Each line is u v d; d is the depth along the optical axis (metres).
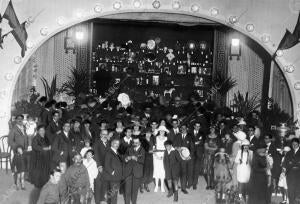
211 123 17.75
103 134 13.17
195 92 20.73
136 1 18.33
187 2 18.41
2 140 16.03
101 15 18.34
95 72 21.19
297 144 13.22
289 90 18.75
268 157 13.72
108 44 21.59
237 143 13.79
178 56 21.89
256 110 18.69
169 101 20.28
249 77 19.92
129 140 13.75
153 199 13.80
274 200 14.06
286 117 18.55
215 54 20.34
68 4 18.20
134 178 12.88
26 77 19.34
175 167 13.81
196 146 14.88
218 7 18.45
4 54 17.97
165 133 14.52
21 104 18.27
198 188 14.97
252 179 12.83
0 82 17.97
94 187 12.73
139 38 21.89
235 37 20.03
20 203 12.87
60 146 13.95
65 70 19.86
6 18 17.89
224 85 19.89
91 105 17.95
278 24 18.45
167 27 21.78
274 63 19.17
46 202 10.65
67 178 11.50
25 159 14.65
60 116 16.59
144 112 18.08
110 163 12.54
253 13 18.45
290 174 13.12
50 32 18.17
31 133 15.88
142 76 21.81
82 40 20.00
